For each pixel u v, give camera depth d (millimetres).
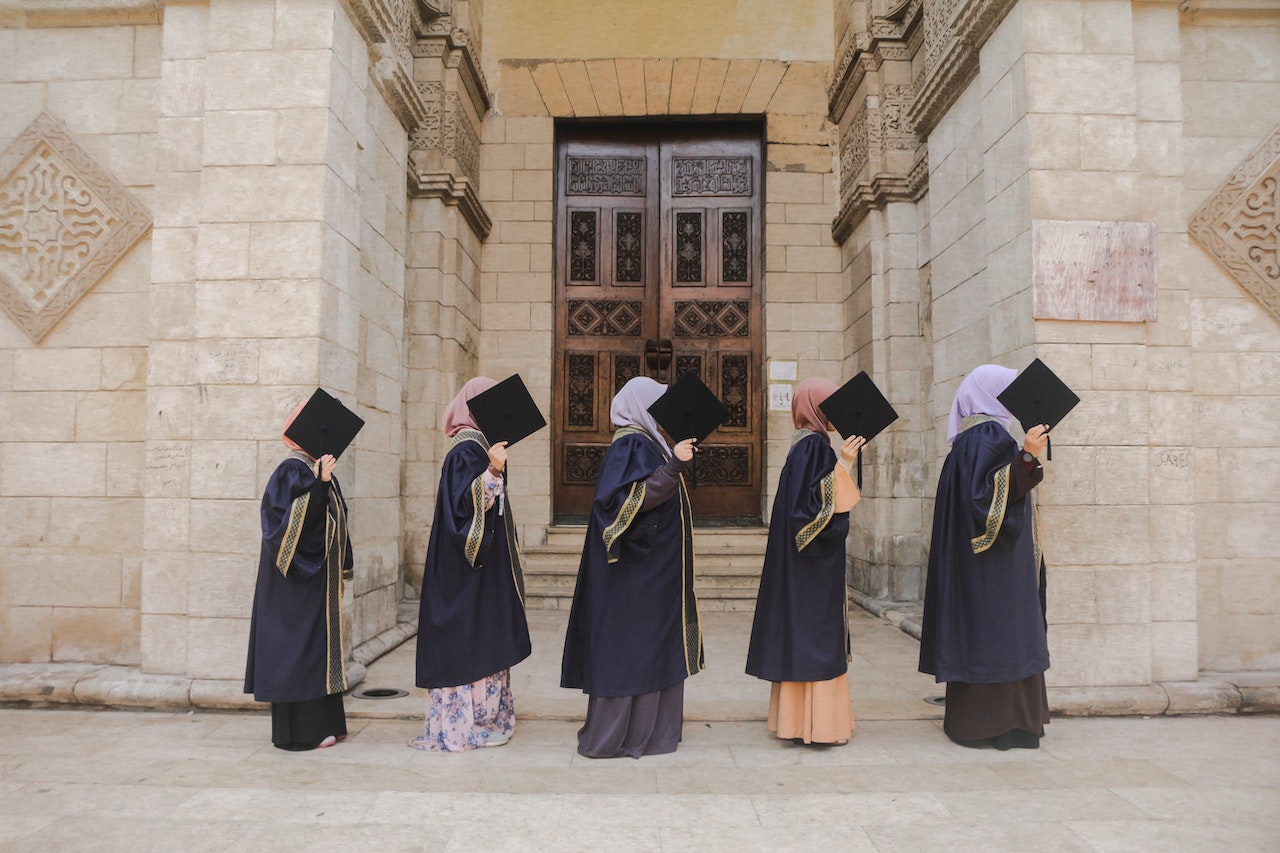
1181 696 4336
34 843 2814
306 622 3742
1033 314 4469
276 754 3756
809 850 2801
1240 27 4980
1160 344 4633
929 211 6684
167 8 4730
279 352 4461
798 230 8680
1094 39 4598
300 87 4594
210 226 4555
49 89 4969
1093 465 4434
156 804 3158
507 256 8609
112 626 4797
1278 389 4863
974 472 3830
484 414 3832
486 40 8797
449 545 3852
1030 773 3553
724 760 3719
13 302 4891
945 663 3846
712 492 8695
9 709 4402
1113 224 4512
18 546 4859
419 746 3869
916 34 7125
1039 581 4055
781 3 8852
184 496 4555
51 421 4883
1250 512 4824
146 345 4855
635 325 8820
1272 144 4898
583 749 3777
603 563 3791
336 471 4883
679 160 8992
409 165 7023
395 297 6059
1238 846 2832
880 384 7387
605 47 8781
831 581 3844
